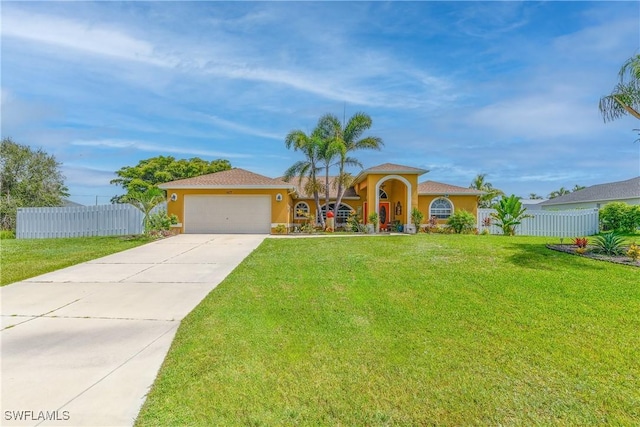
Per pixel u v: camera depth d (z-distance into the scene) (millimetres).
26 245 14406
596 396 3379
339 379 3760
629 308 5684
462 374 3822
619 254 9633
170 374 3912
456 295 6605
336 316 5695
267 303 6414
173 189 19891
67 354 4512
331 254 11016
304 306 6207
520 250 10914
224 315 5812
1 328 5473
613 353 4234
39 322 5746
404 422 3061
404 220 22453
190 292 7559
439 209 24250
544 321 5270
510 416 3109
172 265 10336
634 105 10656
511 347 4449
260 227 19891
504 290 6793
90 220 19031
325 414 3178
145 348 4707
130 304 6727
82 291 7664
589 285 6918
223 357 4305
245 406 3299
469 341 4656
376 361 4160
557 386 3557
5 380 3828
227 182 20062
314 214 25391
